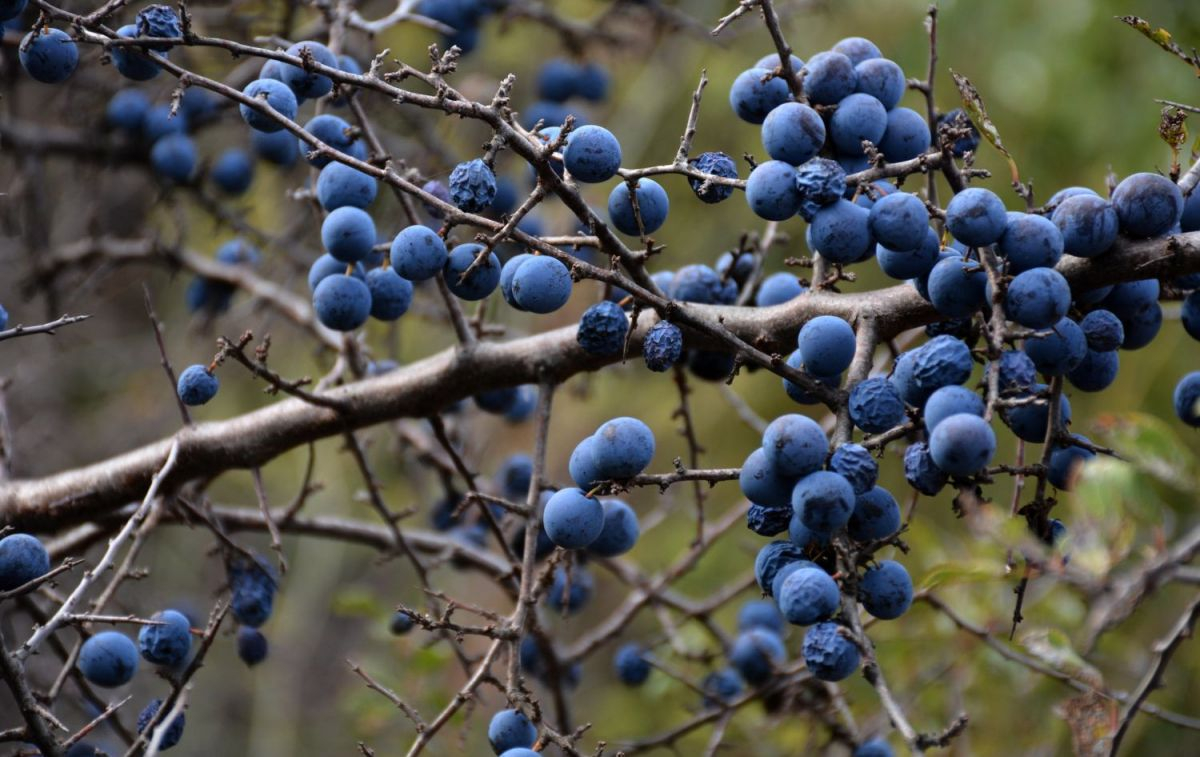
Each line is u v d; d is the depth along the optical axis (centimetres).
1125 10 842
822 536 328
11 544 404
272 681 1161
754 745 680
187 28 365
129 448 994
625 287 358
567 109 766
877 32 997
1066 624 654
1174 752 860
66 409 999
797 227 971
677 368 501
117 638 423
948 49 924
